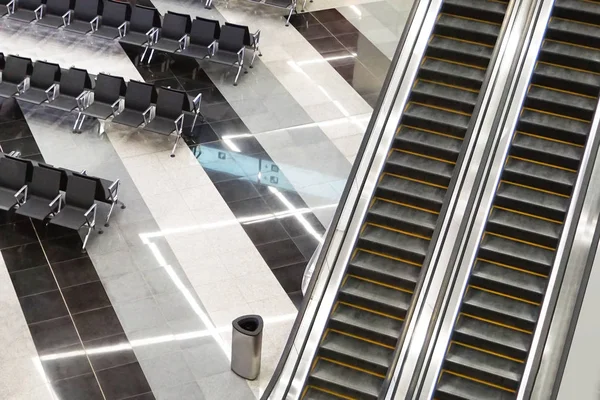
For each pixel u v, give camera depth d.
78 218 13.97
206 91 17.25
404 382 10.51
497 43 12.52
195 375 11.95
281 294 13.20
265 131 16.31
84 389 11.72
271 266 13.65
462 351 11.24
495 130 11.76
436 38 13.50
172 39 18.03
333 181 15.27
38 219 14.08
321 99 17.16
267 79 17.66
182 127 16.22
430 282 11.12
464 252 11.36
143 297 13.07
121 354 12.22
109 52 18.34
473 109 12.65
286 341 12.25
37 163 14.70
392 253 12.09
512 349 11.05
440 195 12.40
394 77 13.04
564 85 12.55
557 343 9.88
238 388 11.79
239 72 17.55
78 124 16.28
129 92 16.11
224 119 16.56
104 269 13.51
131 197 14.77
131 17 18.20
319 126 16.48
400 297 11.77
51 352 12.22
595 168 11.28
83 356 12.18
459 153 11.86
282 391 10.89
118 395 11.64
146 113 16.23
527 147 12.20
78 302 12.97
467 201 11.48
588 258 10.27
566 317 10.03
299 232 14.27
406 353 10.74
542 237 11.64
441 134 12.88
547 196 11.96
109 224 14.27
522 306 11.36
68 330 12.54
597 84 12.44
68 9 18.61
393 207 12.42
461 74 13.09
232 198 14.83
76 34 18.84
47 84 16.66
